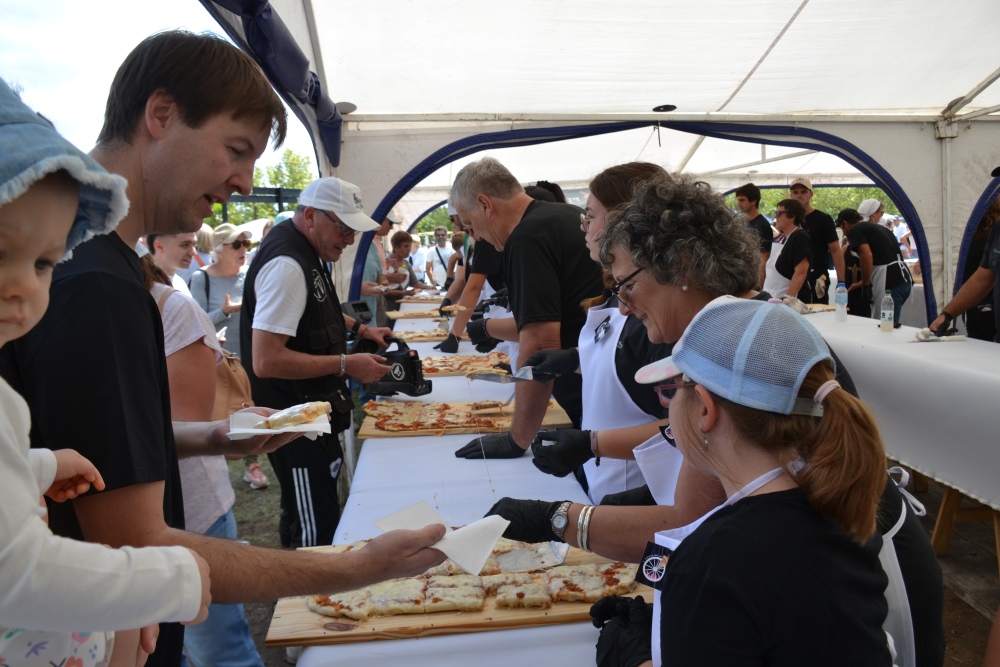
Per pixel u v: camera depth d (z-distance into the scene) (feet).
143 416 3.29
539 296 8.20
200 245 17.42
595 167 35.42
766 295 4.67
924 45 19.43
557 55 19.21
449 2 16.37
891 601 3.75
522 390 8.06
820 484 2.86
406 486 7.43
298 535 10.02
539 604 4.91
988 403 9.65
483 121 23.12
